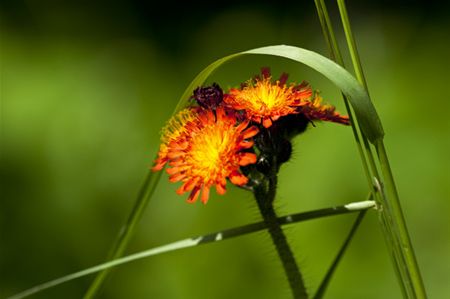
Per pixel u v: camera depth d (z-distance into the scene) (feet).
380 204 1.31
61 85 2.76
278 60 3.21
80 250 2.41
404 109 2.73
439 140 2.57
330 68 1.29
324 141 2.44
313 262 2.25
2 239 2.38
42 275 2.38
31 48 3.12
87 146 2.57
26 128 2.56
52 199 2.46
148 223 2.41
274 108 1.32
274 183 1.34
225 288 2.30
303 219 1.34
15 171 2.46
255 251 2.29
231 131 1.30
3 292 2.35
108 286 2.32
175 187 2.44
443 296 2.23
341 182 2.39
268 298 2.25
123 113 2.74
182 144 1.32
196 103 1.38
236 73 3.28
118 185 2.52
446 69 3.13
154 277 2.34
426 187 2.46
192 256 2.35
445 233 2.35
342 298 2.21
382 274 2.22
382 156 1.29
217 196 2.41
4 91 2.69
